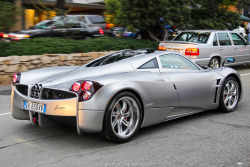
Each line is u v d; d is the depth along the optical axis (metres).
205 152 3.57
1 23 10.44
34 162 3.32
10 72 8.70
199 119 5.07
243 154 3.50
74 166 3.21
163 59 4.71
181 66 4.93
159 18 12.81
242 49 11.16
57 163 3.29
